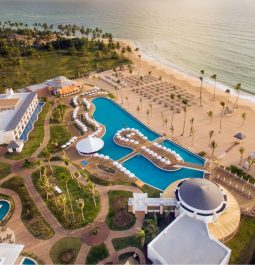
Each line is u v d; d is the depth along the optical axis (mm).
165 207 68062
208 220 61938
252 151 92375
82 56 194750
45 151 88000
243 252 59625
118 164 85750
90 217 70000
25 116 111875
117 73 165500
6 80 158750
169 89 143250
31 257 61094
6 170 88250
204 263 53312
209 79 159250
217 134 102812
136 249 61531
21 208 74000
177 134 103750
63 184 81000
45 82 147625
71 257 60688
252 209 69312
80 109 123062
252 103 128625
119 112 121250
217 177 80000
